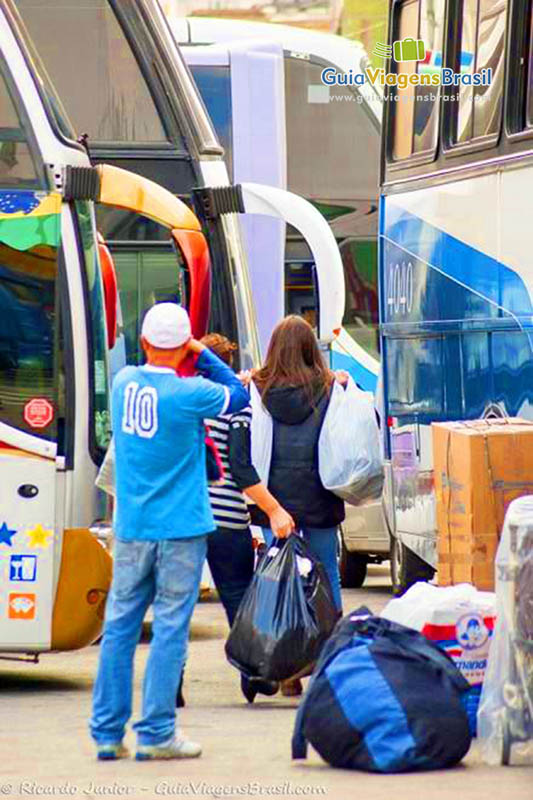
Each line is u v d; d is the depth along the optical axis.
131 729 20.31
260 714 21.86
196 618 33.84
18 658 24.08
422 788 16.67
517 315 26.89
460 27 30.44
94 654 28.66
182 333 18.22
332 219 48.59
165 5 69.25
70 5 34.41
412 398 32.53
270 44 41.16
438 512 24.42
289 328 23.00
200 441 18.25
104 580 23.59
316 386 22.88
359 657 17.81
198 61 40.44
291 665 21.28
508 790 16.56
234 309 33.09
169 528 17.95
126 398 18.22
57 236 23.70
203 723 21.03
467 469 23.11
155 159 34.25
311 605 21.38
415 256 32.28
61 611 23.48
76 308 23.84
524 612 18.03
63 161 23.95
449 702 17.73
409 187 32.72
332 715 17.67
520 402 26.69
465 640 19.30
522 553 18.11
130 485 18.12
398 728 17.52
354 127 48.91
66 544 23.48
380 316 34.69
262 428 22.81
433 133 31.52
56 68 34.25
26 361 23.64
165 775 17.48
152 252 34.53
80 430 23.72
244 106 40.38
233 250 32.91
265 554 21.81
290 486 22.73
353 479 22.58
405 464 32.88
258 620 21.38
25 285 23.72
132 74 34.25
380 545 38.59
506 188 27.55
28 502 23.44
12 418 23.55
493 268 28.09
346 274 48.09
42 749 19.09
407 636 18.08
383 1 66.50
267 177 40.31
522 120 27.31
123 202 24.23
